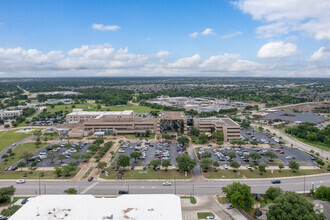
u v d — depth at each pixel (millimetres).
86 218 90750
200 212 115812
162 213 94062
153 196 107250
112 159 188875
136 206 98938
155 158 190875
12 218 90938
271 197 126312
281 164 166000
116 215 92625
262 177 155250
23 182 148000
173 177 155375
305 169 168125
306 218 92188
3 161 185500
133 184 145750
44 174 160375
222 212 116000
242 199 113750
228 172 162375
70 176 157250
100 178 154125
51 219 90062
